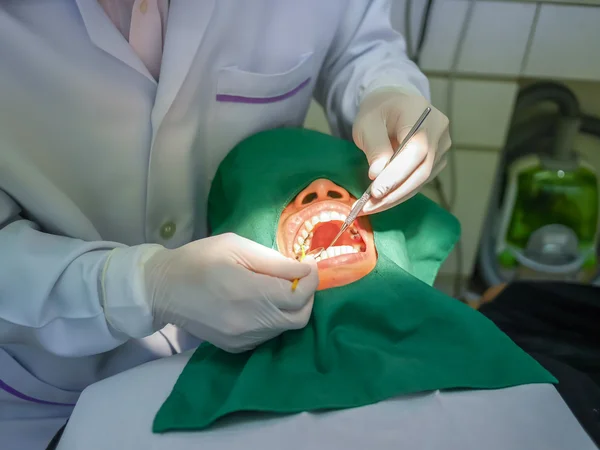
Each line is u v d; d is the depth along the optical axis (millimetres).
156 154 725
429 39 1229
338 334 580
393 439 493
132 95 688
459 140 1365
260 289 571
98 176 732
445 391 540
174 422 510
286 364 569
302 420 512
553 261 1480
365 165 732
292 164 682
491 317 955
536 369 559
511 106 1316
